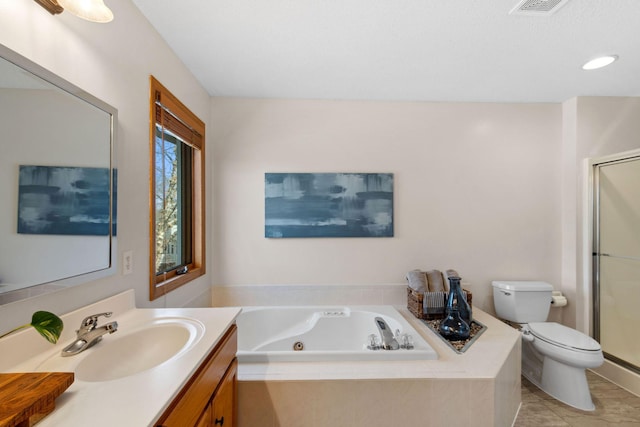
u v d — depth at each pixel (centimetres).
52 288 88
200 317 117
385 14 142
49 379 63
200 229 214
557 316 243
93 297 108
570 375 183
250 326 215
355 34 158
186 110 187
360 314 220
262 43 166
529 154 246
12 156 77
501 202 245
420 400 133
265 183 236
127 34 130
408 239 242
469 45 168
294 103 238
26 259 81
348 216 238
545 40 162
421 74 201
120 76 125
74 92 97
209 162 232
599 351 174
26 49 84
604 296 226
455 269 244
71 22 100
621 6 135
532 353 209
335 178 238
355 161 241
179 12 140
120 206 124
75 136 97
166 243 173
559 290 245
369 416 132
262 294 236
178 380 72
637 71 195
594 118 234
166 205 174
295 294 237
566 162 243
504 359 151
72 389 68
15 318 79
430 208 243
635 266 215
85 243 101
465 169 244
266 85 217
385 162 242
